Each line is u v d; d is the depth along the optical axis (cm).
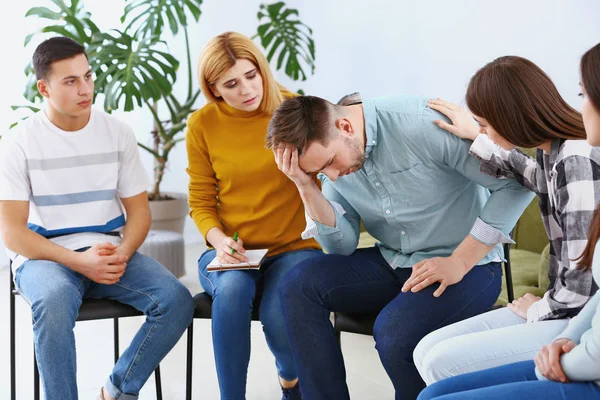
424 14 406
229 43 223
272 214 233
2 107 415
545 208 172
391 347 182
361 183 203
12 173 227
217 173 236
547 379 142
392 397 252
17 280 225
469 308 188
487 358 161
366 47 449
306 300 195
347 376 271
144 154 470
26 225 227
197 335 321
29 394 263
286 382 230
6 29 411
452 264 188
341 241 206
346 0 457
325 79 484
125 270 229
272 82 230
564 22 333
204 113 235
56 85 226
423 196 197
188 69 439
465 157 189
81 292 225
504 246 227
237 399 214
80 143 236
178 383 270
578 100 332
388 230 206
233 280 214
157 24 380
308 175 192
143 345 221
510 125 164
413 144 193
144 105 460
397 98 200
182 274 400
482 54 376
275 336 215
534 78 164
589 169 154
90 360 293
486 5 370
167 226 405
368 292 201
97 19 439
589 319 142
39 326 208
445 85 401
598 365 132
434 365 164
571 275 159
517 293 242
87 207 239
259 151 231
